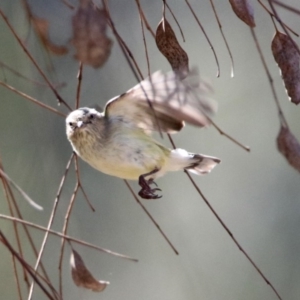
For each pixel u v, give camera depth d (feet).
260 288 50.42
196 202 51.39
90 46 16.26
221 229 51.52
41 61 33.04
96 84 39.78
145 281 48.06
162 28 19.03
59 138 37.19
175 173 51.42
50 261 42.34
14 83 34.55
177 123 23.90
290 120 51.67
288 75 18.94
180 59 18.98
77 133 24.23
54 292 17.15
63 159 37.78
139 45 45.37
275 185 52.08
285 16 50.08
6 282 37.17
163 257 49.19
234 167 52.34
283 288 50.26
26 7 21.03
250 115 52.06
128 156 24.26
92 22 16.30
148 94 21.52
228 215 51.93
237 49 51.55
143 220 48.01
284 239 51.21
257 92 51.88
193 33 50.72
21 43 19.20
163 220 50.06
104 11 16.49
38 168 37.17
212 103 18.56
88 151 24.43
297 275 50.31
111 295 46.91
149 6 45.60
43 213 39.01
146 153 24.40
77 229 44.04
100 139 24.17
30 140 36.70
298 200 51.62
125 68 40.50
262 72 51.67
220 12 51.19
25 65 34.17
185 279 49.55
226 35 51.29
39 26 21.35
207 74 51.42
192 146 51.26
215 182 52.29
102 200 45.03
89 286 20.86
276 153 52.13
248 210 52.01
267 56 51.42
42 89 34.35
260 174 52.26
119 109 23.89
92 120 24.11
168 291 48.88
